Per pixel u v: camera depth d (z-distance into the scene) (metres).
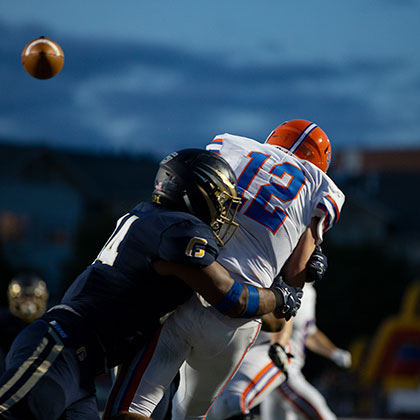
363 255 117.81
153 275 12.50
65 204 155.38
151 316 12.62
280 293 13.64
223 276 12.66
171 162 13.23
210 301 12.74
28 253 150.50
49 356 11.67
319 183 14.43
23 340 11.92
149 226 12.53
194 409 14.55
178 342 13.45
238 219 13.77
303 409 21.62
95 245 124.62
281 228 13.84
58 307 12.35
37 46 14.22
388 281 116.88
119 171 173.25
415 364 67.00
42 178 154.25
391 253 124.00
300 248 14.28
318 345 23.62
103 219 128.12
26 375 11.48
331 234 145.38
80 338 11.98
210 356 13.69
